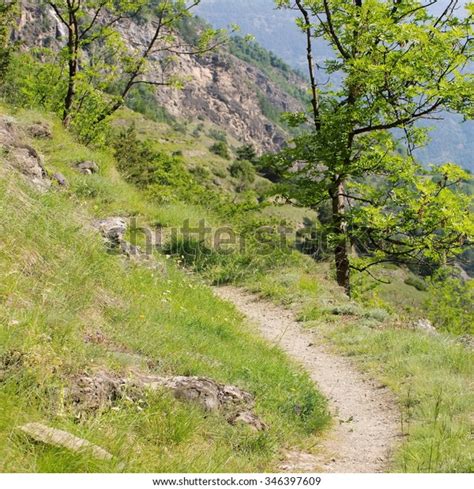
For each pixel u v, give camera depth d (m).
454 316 26.53
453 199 18.88
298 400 9.48
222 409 7.77
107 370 7.10
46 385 6.09
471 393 10.45
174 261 17.59
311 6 22.58
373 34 19.92
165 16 28.20
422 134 21.44
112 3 27.28
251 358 10.88
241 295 18.38
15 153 13.67
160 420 6.66
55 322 7.54
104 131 27.67
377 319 16.62
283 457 7.58
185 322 11.15
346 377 12.30
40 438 5.08
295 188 22.75
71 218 11.52
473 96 19.56
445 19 20.41
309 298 17.84
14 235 8.97
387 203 21.22
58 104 27.36
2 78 27.09
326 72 22.50
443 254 20.80
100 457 5.25
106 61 27.69
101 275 10.50
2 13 27.75
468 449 7.96
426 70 19.67
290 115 23.47
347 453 8.40
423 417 9.63
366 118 21.03
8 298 7.55
